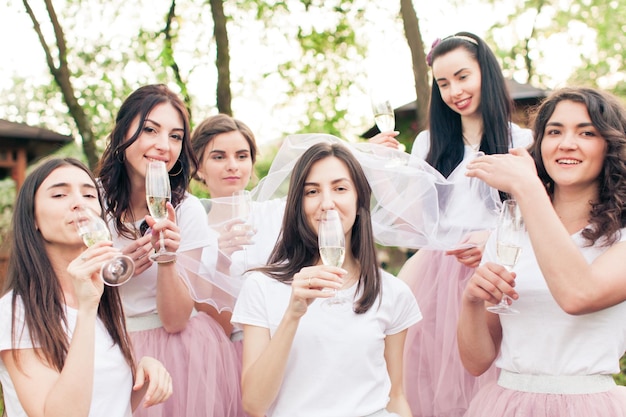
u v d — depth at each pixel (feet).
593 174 8.26
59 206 7.82
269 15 44.11
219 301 11.42
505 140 12.08
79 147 46.73
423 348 12.23
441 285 12.05
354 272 9.12
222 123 12.95
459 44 12.17
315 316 8.59
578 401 7.92
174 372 10.91
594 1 55.57
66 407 6.97
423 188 11.64
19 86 44.60
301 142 11.91
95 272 7.43
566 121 8.27
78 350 7.14
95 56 37.63
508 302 8.39
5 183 46.96
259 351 8.57
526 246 8.63
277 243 9.58
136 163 10.41
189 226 11.07
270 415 8.63
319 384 8.39
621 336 8.04
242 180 12.98
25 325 7.47
